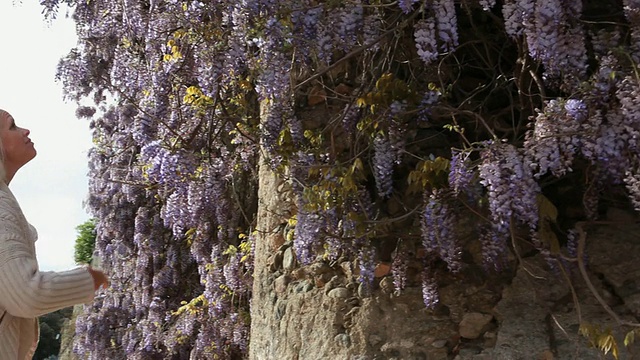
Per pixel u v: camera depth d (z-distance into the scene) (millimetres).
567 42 3258
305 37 3875
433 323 3834
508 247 3783
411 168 4207
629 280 3500
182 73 5258
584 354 3400
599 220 3664
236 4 4078
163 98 5566
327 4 3822
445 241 3615
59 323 23812
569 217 3785
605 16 3754
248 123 5230
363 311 4016
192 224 5594
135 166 7750
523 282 3701
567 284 3586
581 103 3123
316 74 4066
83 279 2512
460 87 4336
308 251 4121
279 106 4566
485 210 3707
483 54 4359
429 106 3906
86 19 6180
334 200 3996
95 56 6234
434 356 3777
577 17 3246
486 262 3652
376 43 3998
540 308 3617
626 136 3086
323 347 4117
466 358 3686
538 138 3188
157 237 8844
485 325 3736
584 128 3125
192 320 7375
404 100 3949
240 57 4395
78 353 9844
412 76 4078
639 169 3090
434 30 3566
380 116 3971
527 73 3924
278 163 4617
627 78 3053
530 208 3188
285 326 4418
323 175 4043
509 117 4148
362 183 4258
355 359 3957
